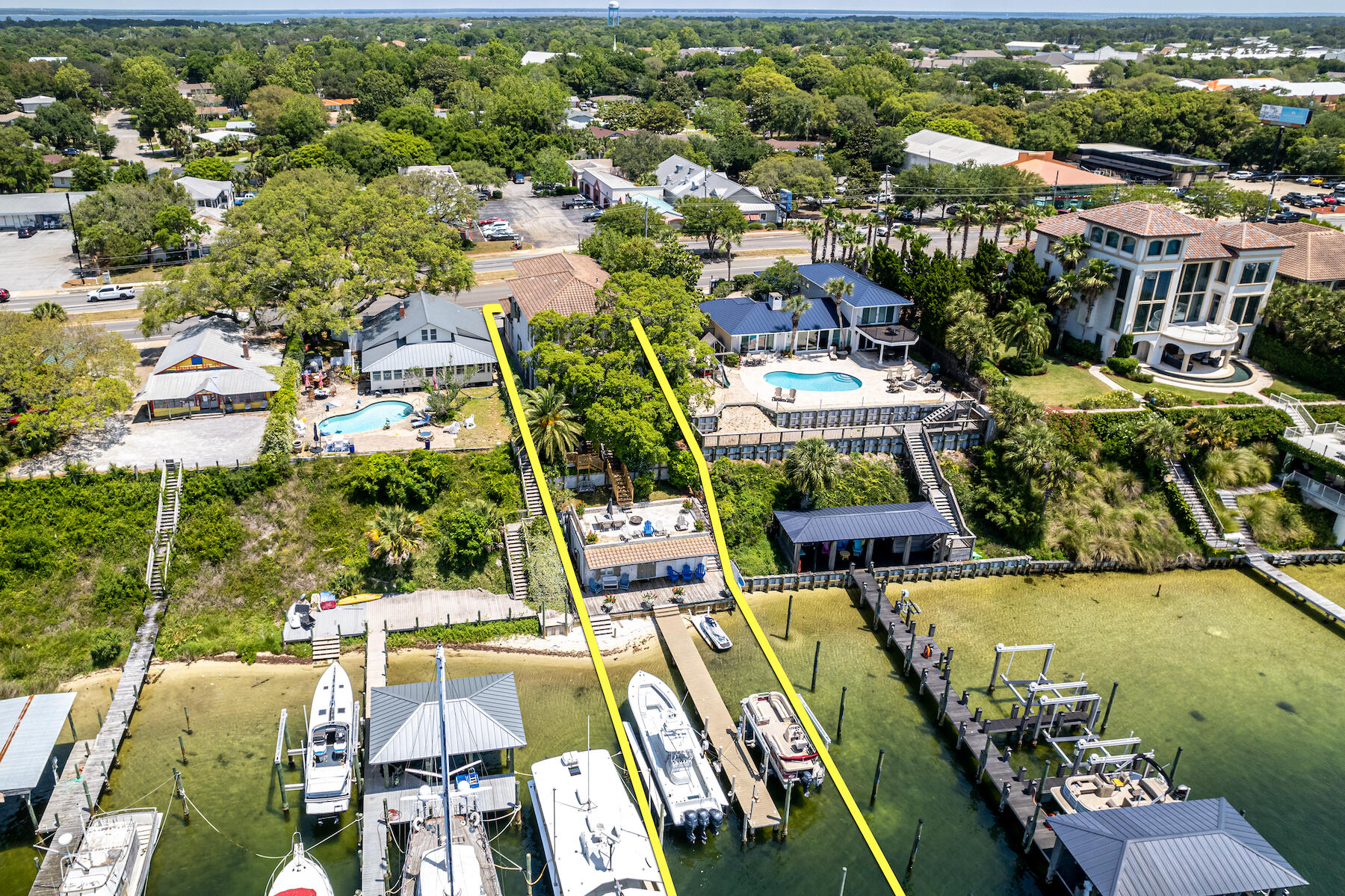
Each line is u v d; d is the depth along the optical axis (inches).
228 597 2615.7
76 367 2908.5
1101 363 3863.2
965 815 2114.9
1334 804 2158.0
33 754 1989.4
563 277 3710.6
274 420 2930.6
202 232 5017.2
